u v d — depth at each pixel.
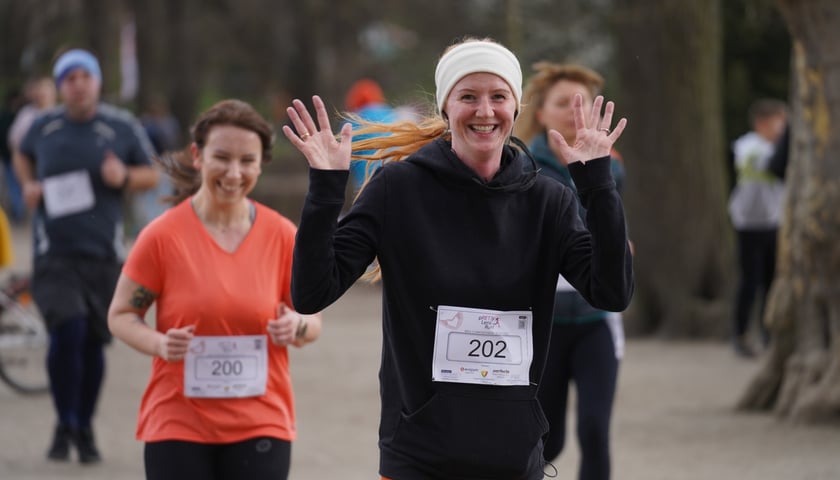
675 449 21.02
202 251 12.48
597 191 9.18
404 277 9.44
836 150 22.52
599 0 45.91
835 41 22.31
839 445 21.05
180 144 81.50
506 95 9.48
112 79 97.44
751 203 31.09
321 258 9.06
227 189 12.43
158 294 12.54
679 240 35.84
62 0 97.00
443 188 9.48
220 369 12.13
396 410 9.55
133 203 59.03
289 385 12.51
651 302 36.22
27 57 94.31
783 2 22.62
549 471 19.56
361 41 105.56
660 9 35.62
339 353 32.91
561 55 46.09
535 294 9.59
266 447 12.11
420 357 9.41
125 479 18.61
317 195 9.05
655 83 35.84
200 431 11.98
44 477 18.66
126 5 86.00
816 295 23.05
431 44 92.88
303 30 88.75
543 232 9.59
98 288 20.00
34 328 27.27
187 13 85.56
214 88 126.19
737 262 34.75
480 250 9.45
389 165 9.62
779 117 30.73
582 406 14.62
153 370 12.28
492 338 9.41
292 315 12.37
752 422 23.23
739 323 31.88
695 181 35.91
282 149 91.56
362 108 46.56
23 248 54.84
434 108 10.59
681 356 32.47
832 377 22.75
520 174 9.57
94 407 19.97
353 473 19.34
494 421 9.38
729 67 42.88
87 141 20.14
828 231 22.64
